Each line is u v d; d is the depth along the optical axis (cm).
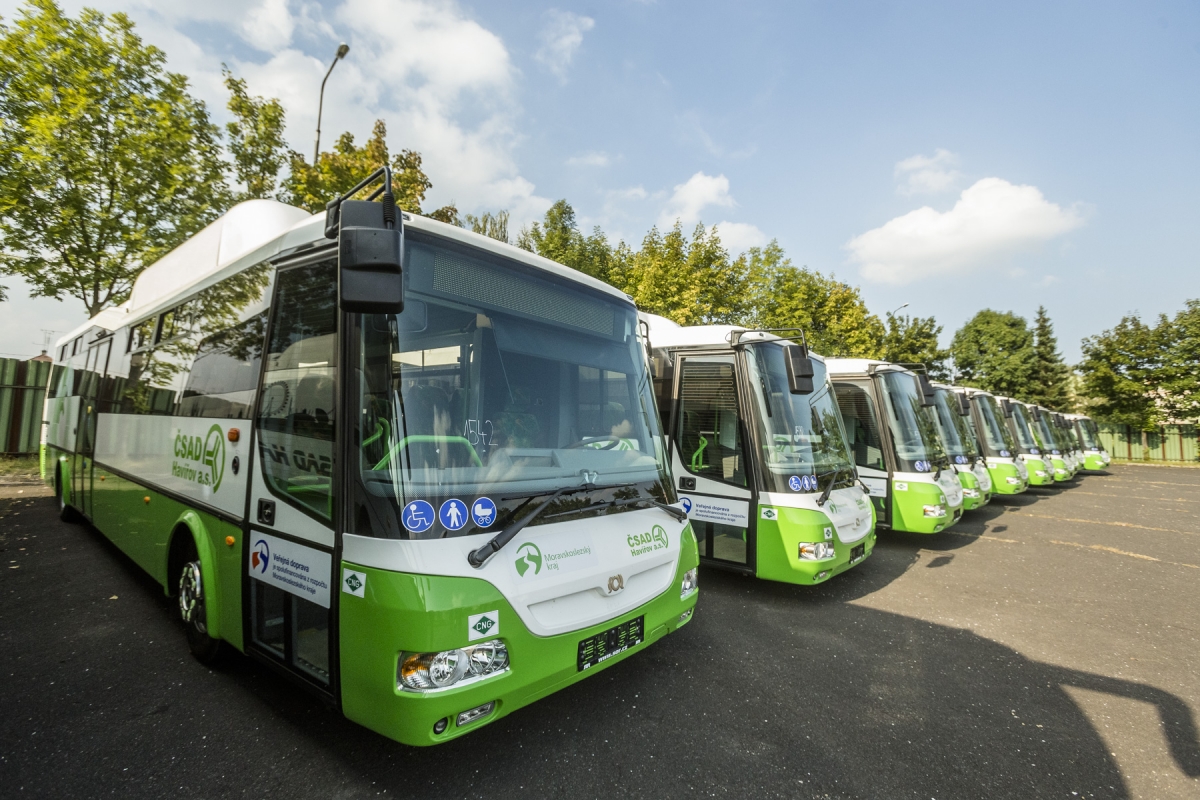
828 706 396
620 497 356
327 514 285
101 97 1223
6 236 1194
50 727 334
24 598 541
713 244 1778
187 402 441
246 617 345
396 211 262
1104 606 642
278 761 308
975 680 447
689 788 299
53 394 996
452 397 301
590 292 403
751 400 631
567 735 345
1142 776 325
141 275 622
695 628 536
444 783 294
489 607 267
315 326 308
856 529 651
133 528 526
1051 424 2170
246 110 1316
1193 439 3466
